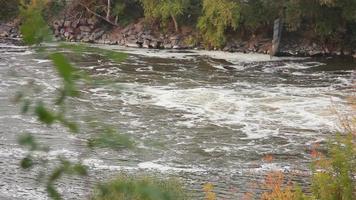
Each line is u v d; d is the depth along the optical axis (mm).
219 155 16781
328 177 8133
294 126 19766
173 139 18188
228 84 26453
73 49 1692
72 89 1710
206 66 30969
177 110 21781
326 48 36312
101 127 2051
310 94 24391
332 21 36219
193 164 15922
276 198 8922
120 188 1805
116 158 15766
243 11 36406
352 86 25438
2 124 18844
